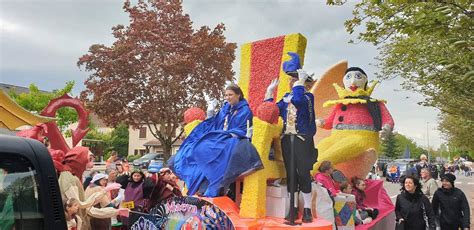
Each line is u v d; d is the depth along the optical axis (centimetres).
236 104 584
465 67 508
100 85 2055
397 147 7419
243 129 561
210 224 491
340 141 817
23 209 220
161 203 546
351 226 664
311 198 560
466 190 2825
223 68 2098
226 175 523
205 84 2064
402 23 533
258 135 560
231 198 576
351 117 841
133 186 739
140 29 2031
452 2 475
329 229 535
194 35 2086
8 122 627
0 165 220
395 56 1041
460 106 1163
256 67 717
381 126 851
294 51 675
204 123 614
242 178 546
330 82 954
